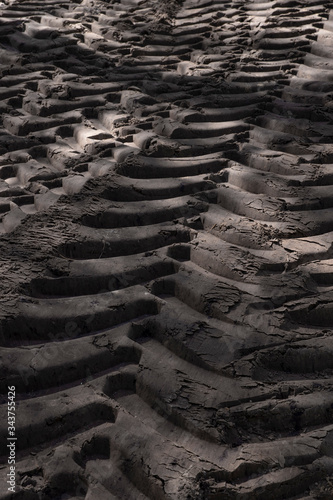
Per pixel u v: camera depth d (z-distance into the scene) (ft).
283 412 6.06
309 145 11.07
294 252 8.25
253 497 5.33
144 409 6.23
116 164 10.11
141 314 7.38
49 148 11.13
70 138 11.84
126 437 5.77
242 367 6.52
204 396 6.20
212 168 10.46
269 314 7.21
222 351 6.70
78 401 6.12
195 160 10.53
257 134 11.59
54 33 16.37
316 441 5.78
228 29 16.94
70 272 7.65
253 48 15.93
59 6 19.07
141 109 12.46
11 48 16.03
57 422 5.95
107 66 14.96
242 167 10.37
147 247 8.45
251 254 8.18
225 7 18.54
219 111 12.43
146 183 9.66
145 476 5.45
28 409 6.03
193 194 9.54
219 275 8.00
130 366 6.60
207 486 5.34
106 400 6.14
